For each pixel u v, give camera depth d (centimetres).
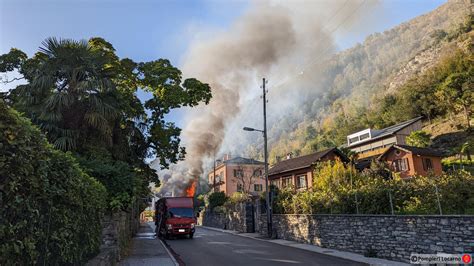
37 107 1206
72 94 1227
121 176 1195
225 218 3553
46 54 1281
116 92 1398
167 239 2222
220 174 6209
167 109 2097
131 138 1931
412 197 1234
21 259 375
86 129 1286
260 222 2519
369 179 1880
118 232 1207
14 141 345
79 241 670
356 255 1329
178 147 2227
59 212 529
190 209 2380
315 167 3091
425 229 1058
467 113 5328
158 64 2088
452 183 1130
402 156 3703
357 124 8294
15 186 347
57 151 529
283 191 2334
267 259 1255
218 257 1327
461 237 935
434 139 5259
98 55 1341
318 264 1128
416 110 6712
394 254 1181
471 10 10650
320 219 1691
